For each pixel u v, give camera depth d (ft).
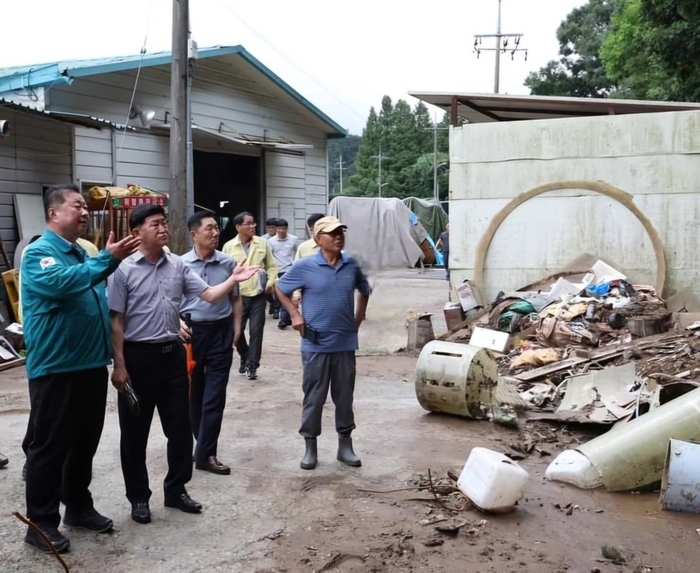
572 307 31.17
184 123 36.88
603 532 14.37
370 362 31.86
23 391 25.73
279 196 59.11
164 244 14.44
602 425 20.59
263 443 19.72
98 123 38.47
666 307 32.65
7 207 37.32
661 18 48.88
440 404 22.07
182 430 14.79
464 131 37.60
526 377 25.36
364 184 228.84
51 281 12.30
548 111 40.91
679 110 37.06
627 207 35.29
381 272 76.02
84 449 13.78
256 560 12.92
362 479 17.02
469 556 13.21
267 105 57.26
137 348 14.15
